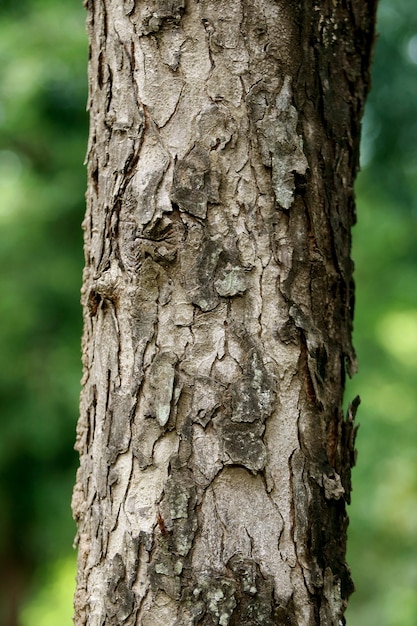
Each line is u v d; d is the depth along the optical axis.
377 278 6.13
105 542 1.75
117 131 1.78
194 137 1.76
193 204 1.75
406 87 4.97
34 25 5.37
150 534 1.72
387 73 5.00
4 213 5.79
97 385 1.78
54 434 5.63
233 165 1.76
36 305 5.62
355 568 6.15
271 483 1.73
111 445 1.75
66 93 5.45
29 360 5.64
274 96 1.77
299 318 1.75
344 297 1.81
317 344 1.76
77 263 5.75
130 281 1.76
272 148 1.76
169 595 1.71
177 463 1.73
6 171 6.12
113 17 1.80
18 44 5.31
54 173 5.79
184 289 1.74
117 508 1.74
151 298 1.75
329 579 1.74
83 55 5.29
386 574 5.66
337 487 1.75
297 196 1.77
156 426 1.73
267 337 1.74
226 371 1.73
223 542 1.71
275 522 1.72
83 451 1.80
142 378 1.74
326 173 1.80
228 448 1.72
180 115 1.76
